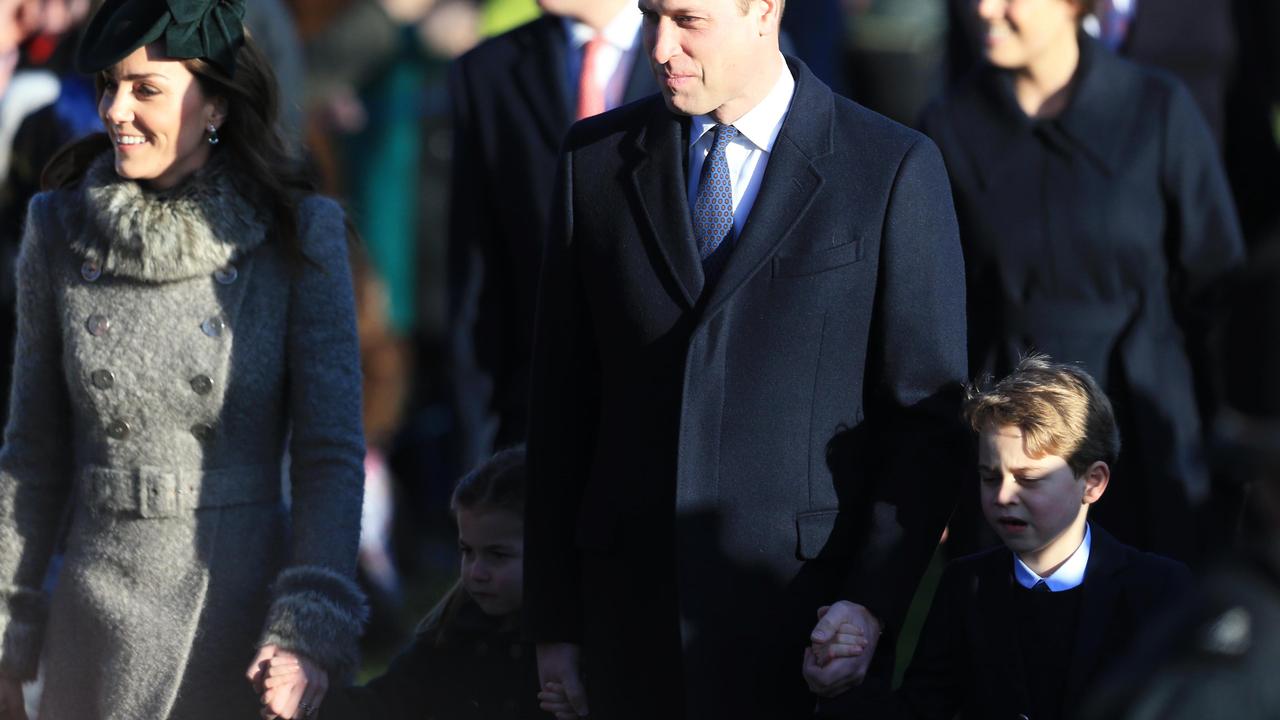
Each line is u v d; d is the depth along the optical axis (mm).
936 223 13500
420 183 32281
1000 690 13977
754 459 13188
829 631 12961
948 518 13578
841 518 13391
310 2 31234
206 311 14648
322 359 14898
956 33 21656
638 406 13492
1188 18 21438
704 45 12977
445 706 15711
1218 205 17719
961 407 13617
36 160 21766
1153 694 7715
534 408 14180
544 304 14094
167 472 14648
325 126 31344
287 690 14219
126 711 14609
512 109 19750
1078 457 13805
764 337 13188
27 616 15164
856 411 13477
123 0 14656
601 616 13805
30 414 15148
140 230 14469
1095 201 17453
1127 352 17422
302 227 14938
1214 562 8094
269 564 14969
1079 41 17875
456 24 32469
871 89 31078
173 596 14672
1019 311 17562
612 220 13656
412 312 32062
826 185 13320
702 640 13266
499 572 15586
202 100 14805
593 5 19641
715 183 13477
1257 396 7953
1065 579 14016
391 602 26266
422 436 30797
